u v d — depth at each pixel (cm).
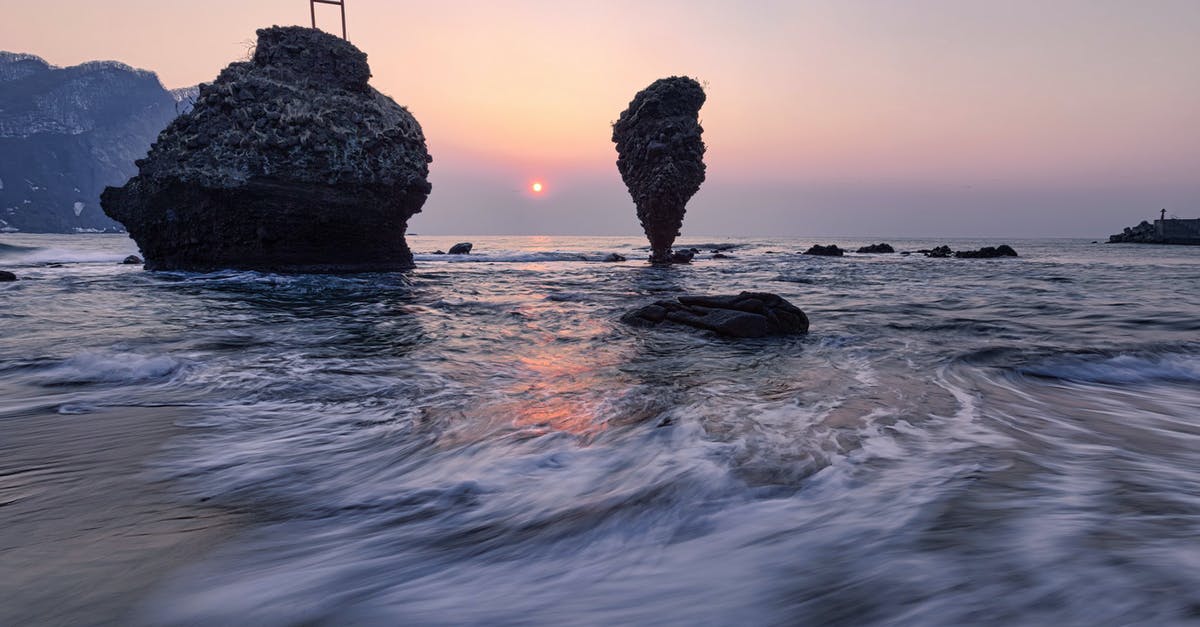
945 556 306
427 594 305
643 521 391
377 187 3647
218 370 959
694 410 702
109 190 3556
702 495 432
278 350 1162
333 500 450
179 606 297
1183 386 844
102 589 315
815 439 572
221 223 3328
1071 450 528
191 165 3284
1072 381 873
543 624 268
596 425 648
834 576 295
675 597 287
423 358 1095
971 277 3544
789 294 2441
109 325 1452
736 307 1459
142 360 1015
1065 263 5309
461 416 696
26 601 301
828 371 958
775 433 597
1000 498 397
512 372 972
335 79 3841
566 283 3061
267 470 517
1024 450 526
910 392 795
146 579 325
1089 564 286
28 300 1988
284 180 3350
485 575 325
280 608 294
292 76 3694
